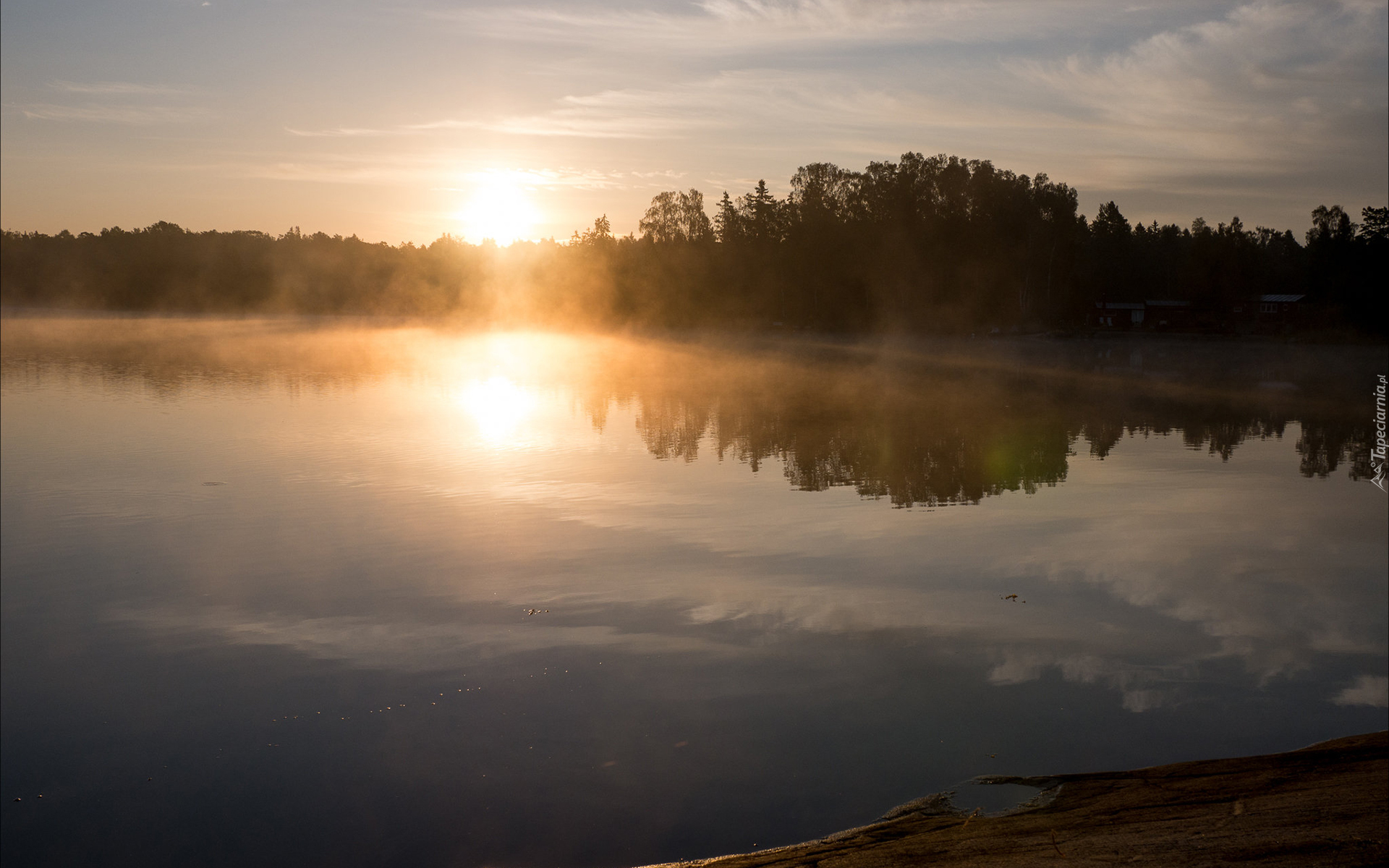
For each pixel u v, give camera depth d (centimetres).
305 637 968
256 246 14800
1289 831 523
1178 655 897
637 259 10350
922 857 533
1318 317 7375
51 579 1180
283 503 1627
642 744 719
